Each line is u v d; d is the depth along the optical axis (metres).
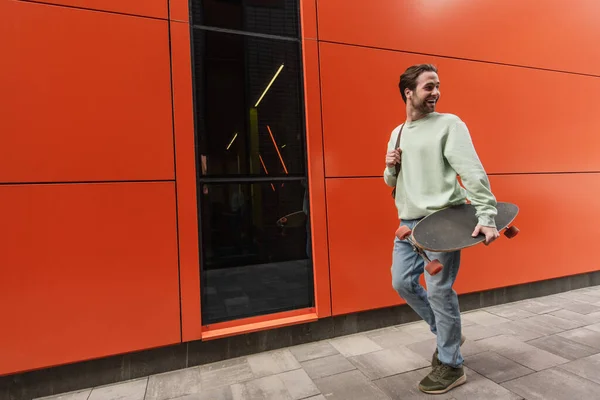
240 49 3.00
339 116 3.23
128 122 2.58
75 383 2.47
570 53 4.29
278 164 3.11
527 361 2.68
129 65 2.59
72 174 2.45
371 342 3.11
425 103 2.23
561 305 3.93
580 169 4.36
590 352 2.80
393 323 3.49
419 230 1.95
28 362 2.34
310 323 3.14
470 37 3.75
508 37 3.94
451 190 2.19
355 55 3.29
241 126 3.00
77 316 2.45
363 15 3.32
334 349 2.99
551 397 2.19
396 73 3.45
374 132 3.37
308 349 3.00
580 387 2.30
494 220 2.10
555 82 4.20
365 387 2.38
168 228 2.69
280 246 3.11
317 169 3.16
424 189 2.24
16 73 2.33
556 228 4.22
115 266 2.54
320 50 3.17
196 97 2.85
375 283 3.35
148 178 2.63
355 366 2.67
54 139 2.41
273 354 2.92
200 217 2.82
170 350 2.72
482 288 3.82
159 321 2.65
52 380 2.43
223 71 2.94
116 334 2.54
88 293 2.48
